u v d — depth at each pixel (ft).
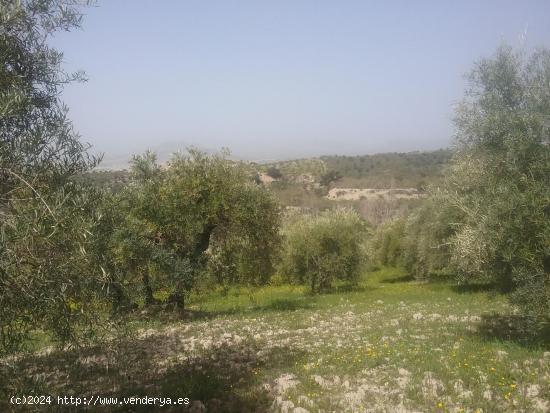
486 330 40.88
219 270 64.08
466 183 39.19
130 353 35.04
